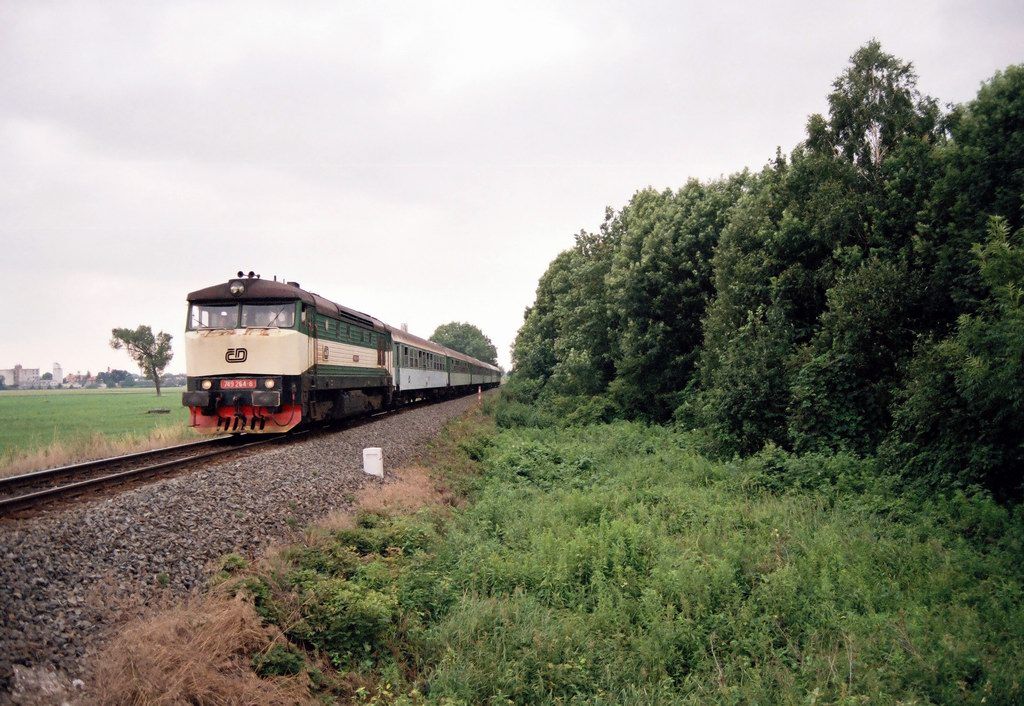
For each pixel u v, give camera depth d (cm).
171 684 456
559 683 583
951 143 1319
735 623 675
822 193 1519
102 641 493
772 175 1761
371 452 1236
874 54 1536
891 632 634
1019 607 684
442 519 1045
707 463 1405
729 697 553
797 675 585
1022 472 1008
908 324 1291
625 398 2292
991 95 1211
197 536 716
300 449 1252
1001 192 1166
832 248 1497
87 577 572
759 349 1483
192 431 1736
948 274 1233
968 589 723
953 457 1050
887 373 1292
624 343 2259
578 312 2848
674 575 749
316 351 1661
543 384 3966
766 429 1446
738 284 1659
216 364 1516
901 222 1393
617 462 1531
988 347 938
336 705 529
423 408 2998
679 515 1028
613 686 580
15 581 525
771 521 967
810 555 806
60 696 417
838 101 1553
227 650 520
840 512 984
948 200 1287
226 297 1559
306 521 878
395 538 867
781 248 1580
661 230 2250
